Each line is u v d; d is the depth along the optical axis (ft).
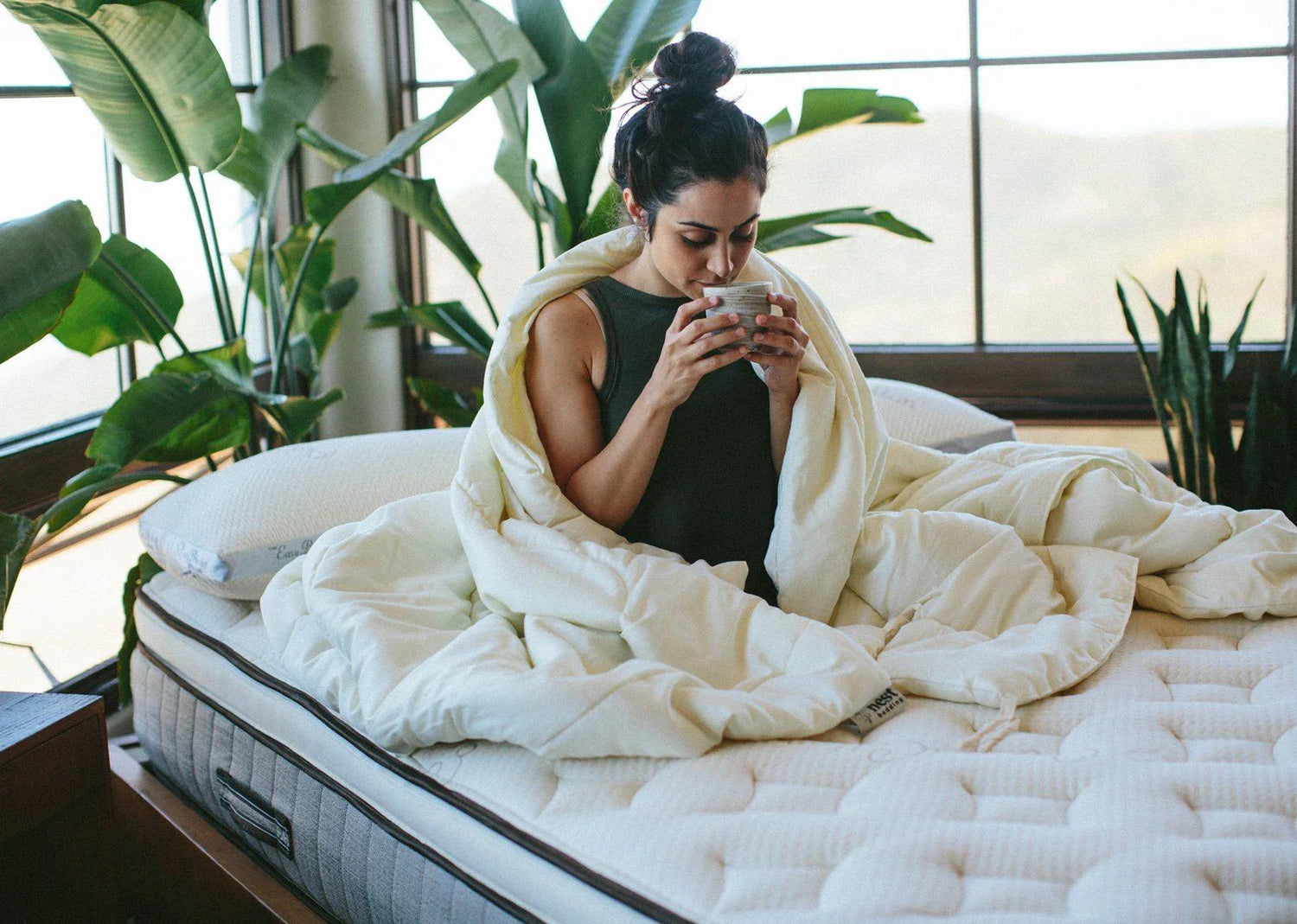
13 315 4.65
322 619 4.50
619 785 3.74
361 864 4.23
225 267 8.42
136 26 5.79
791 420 4.65
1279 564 4.74
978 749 3.83
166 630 5.53
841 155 8.93
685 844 3.36
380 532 4.89
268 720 4.78
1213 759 3.72
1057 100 8.58
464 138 9.25
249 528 5.46
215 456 8.19
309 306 8.25
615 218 5.03
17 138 6.47
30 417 6.62
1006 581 4.71
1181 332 7.32
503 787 3.83
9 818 4.04
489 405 4.65
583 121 7.02
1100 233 8.72
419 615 4.57
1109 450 5.63
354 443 6.20
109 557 7.22
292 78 7.60
